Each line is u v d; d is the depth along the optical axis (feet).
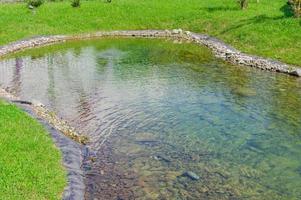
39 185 53.31
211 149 72.23
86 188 58.13
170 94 104.99
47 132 72.95
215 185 60.08
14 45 171.42
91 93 106.83
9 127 70.08
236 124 83.87
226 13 204.44
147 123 84.99
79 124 84.74
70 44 180.04
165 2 237.66
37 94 107.04
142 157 69.10
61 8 222.48
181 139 76.64
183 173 63.57
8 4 230.68
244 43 160.56
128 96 103.71
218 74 125.08
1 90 108.27
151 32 200.85
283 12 188.34
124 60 146.00
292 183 60.80
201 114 89.86
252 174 63.36
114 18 215.72
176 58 148.66
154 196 56.85
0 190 50.26
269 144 74.08
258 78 119.96
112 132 80.33
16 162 57.57
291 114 89.35
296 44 145.18
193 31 196.65
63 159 64.13
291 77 120.78
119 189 58.49
